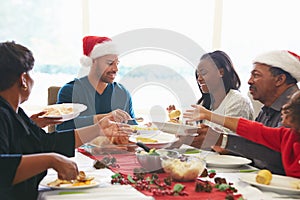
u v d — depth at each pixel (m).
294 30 3.31
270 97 1.83
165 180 1.33
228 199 1.17
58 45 3.16
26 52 1.32
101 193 1.22
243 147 1.68
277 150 1.59
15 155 1.17
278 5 3.30
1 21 3.09
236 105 2.02
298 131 1.43
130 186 1.30
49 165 1.19
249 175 1.43
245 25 3.29
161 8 3.19
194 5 3.21
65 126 1.95
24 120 1.47
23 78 1.31
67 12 3.14
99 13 3.13
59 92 2.24
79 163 1.60
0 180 1.14
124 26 3.16
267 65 1.79
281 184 1.34
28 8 3.11
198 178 1.41
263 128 1.60
